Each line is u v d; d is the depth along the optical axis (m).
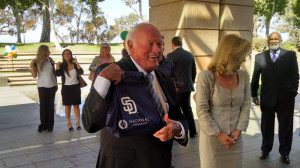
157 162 1.71
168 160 1.79
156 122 1.67
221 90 2.52
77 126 5.86
